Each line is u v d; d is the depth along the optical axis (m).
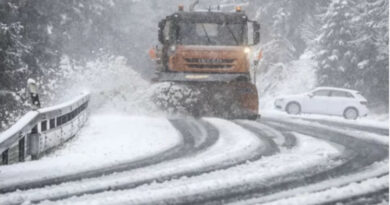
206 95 47.25
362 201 16.59
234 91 47.22
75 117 38.06
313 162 23.95
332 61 80.25
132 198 17.25
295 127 41.38
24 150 27.73
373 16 77.38
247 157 25.59
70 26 111.94
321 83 82.19
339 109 70.00
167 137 34.31
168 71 48.56
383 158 25.28
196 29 48.97
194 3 52.22
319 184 19.30
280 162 23.95
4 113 60.81
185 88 47.38
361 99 69.88
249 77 48.53
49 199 17.62
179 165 23.62
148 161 25.38
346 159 24.89
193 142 31.94
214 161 24.50
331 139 33.34
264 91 104.25
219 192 18.06
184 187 18.75
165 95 47.62
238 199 17.12
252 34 49.41
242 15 49.28
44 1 93.12
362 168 22.50
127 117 46.62
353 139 33.53
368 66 77.06
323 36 82.50
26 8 76.50
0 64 60.34
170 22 49.19
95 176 21.80
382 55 75.81
